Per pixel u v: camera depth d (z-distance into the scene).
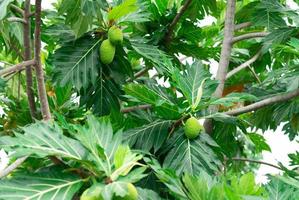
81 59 5.65
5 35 6.24
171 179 4.46
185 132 5.40
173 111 5.46
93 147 4.35
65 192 4.16
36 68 5.21
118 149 4.24
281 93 6.52
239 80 7.69
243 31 8.00
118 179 4.18
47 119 5.22
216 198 4.26
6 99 6.89
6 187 4.07
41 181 4.18
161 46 7.03
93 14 5.25
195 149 5.34
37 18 5.10
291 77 6.38
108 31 5.64
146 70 6.93
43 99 5.23
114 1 6.21
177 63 7.05
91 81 5.60
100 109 5.87
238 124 5.87
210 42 7.84
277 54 7.68
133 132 5.52
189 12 7.27
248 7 7.45
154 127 5.54
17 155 4.11
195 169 5.24
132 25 6.94
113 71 5.77
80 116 6.63
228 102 5.45
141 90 5.39
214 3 7.27
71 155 4.29
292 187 4.60
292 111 6.60
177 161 5.30
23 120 6.71
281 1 7.66
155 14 6.92
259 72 7.79
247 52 7.73
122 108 6.16
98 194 4.04
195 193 4.32
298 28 6.74
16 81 7.01
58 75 5.60
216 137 6.53
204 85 5.72
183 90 5.44
